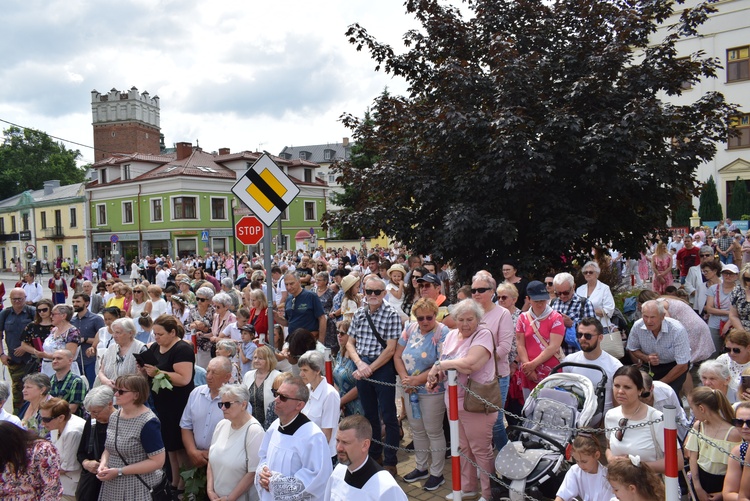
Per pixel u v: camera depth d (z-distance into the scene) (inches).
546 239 325.4
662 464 159.2
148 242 2031.3
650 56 350.9
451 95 358.0
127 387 167.6
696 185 386.9
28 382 213.8
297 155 3841.0
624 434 166.4
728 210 1283.2
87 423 184.5
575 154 326.0
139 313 380.2
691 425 180.7
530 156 299.6
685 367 225.3
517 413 252.4
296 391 150.1
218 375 201.3
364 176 393.1
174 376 211.9
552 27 369.7
